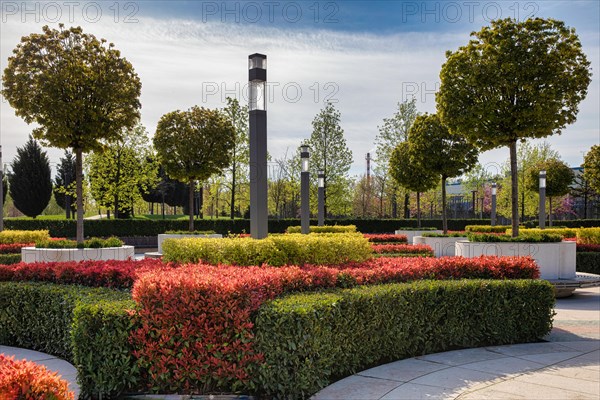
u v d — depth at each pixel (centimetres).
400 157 2270
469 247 1116
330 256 728
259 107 744
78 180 1157
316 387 454
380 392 455
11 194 3431
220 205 3775
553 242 1093
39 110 1085
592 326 777
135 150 2914
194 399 430
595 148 2502
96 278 638
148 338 450
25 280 680
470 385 477
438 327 611
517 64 1020
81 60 1122
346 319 499
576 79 1039
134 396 440
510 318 659
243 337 435
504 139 1084
